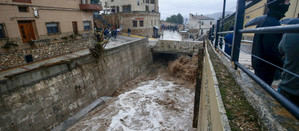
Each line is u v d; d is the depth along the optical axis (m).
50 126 9.62
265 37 2.23
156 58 28.56
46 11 12.81
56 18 13.77
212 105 2.30
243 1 2.35
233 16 4.23
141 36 30.69
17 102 7.98
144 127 10.88
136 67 21.59
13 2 10.45
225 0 6.04
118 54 17.05
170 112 12.75
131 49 20.09
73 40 15.54
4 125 7.48
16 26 10.74
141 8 35.47
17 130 7.98
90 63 12.96
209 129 2.40
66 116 10.69
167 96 15.58
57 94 10.09
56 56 13.80
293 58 1.52
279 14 2.22
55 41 13.62
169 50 25.95
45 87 9.34
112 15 35.62
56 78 10.03
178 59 24.91
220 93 1.97
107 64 15.12
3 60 9.98
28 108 8.47
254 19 2.63
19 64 10.91
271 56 2.25
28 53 11.49
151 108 13.24
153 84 19.02
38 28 12.34
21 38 11.13
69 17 15.15
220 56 4.64
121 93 16.16
